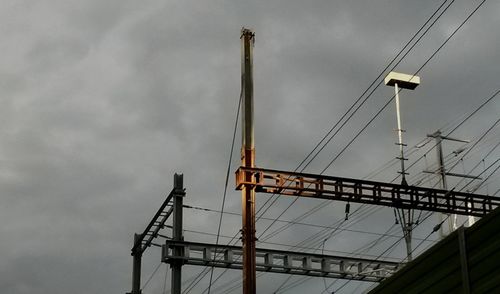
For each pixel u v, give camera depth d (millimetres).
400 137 31344
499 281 11992
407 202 27516
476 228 12695
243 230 25969
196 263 30781
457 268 12984
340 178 27078
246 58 28578
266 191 26594
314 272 32094
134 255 36656
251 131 27562
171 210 32812
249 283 25234
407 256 29062
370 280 32656
